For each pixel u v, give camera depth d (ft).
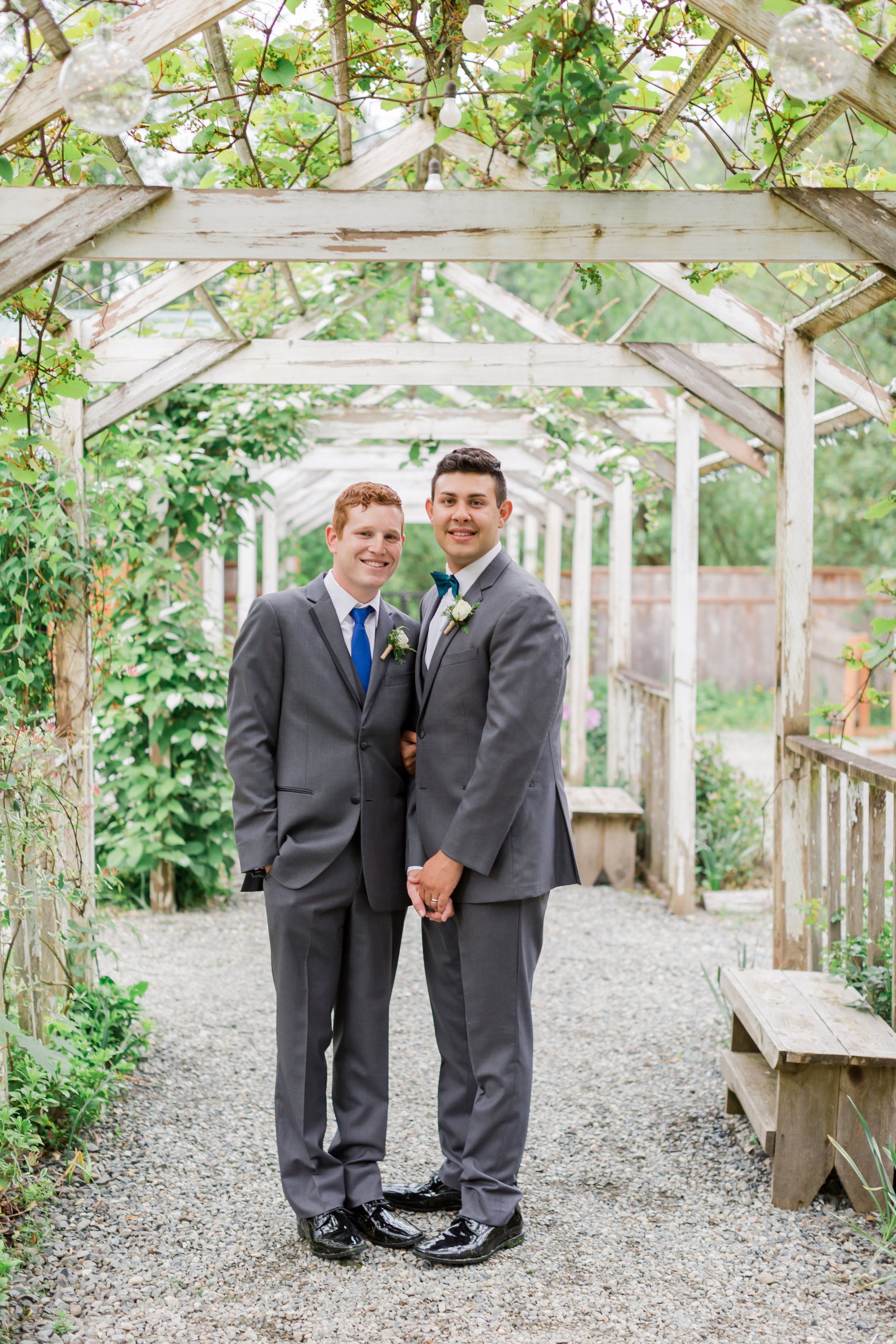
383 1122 8.52
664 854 20.99
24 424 10.25
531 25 7.59
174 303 14.96
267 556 27.68
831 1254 8.23
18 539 11.89
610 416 20.57
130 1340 7.01
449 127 9.11
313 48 9.24
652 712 22.06
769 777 30.07
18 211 7.59
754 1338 7.17
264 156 10.41
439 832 8.15
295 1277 7.80
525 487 31.81
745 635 47.03
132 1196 8.92
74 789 11.98
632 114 9.45
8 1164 8.62
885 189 10.43
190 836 18.86
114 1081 10.94
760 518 52.11
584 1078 11.79
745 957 13.34
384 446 25.93
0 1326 7.07
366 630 8.43
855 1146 8.86
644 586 43.27
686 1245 8.34
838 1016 9.47
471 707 8.09
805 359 13.02
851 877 10.62
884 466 41.34
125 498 14.28
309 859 8.05
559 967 15.90
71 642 12.28
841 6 7.25
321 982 8.23
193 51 8.99
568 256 7.93
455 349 14.64
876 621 11.41
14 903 9.83
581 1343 7.07
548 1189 9.25
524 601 7.90
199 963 15.75
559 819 8.54
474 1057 8.22
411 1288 7.66
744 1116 10.66
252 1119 10.55
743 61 8.36
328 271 16.92
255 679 8.17
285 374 14.40
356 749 8.20
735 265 11.52
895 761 31.96
